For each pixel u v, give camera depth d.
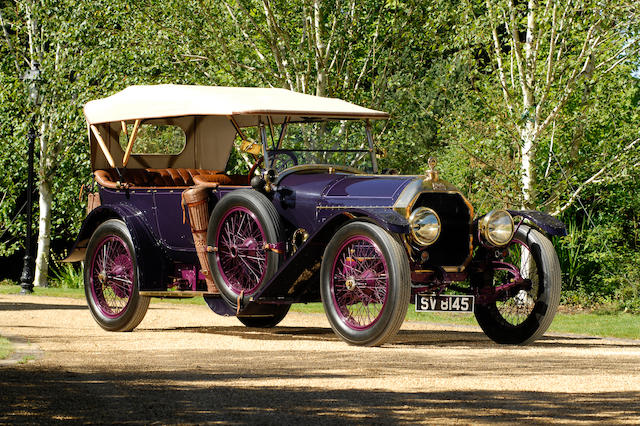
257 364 7.43
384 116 10.41
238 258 9.74
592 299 18.06
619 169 16.55
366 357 7.92
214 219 9.88
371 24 18.86
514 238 9.72
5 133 26.45
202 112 10.07
